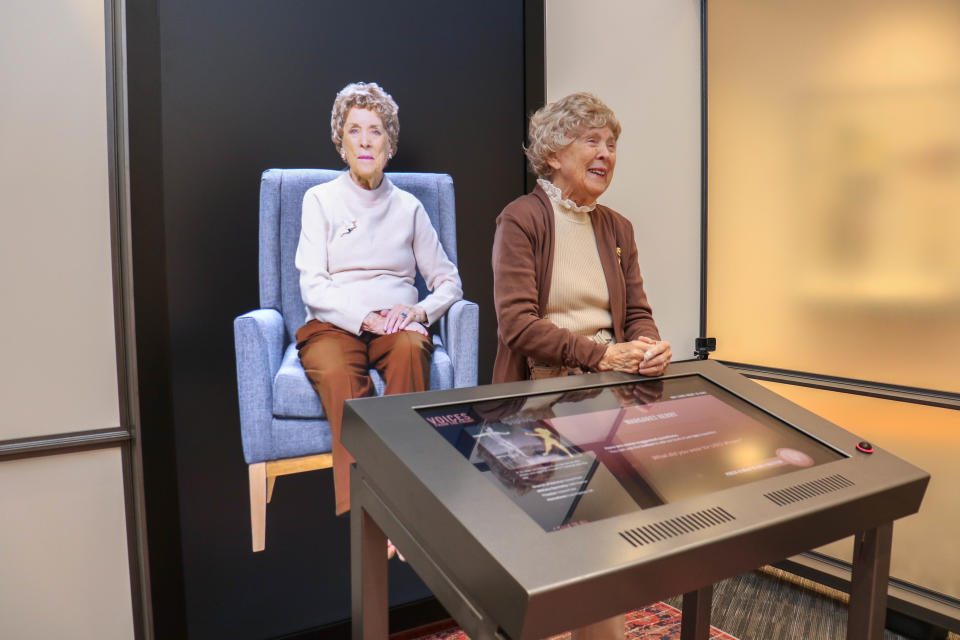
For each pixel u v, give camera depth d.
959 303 2.21
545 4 2.47
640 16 2.77
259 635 2.10
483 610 0.76
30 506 1.83
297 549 2.14
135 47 1.82
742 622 2.41
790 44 2.60
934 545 2.34
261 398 2.04
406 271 2.22
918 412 2.34
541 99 2.45
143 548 1.94
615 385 1.25
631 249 1.73
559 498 0.83
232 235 1.98
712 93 2.92
